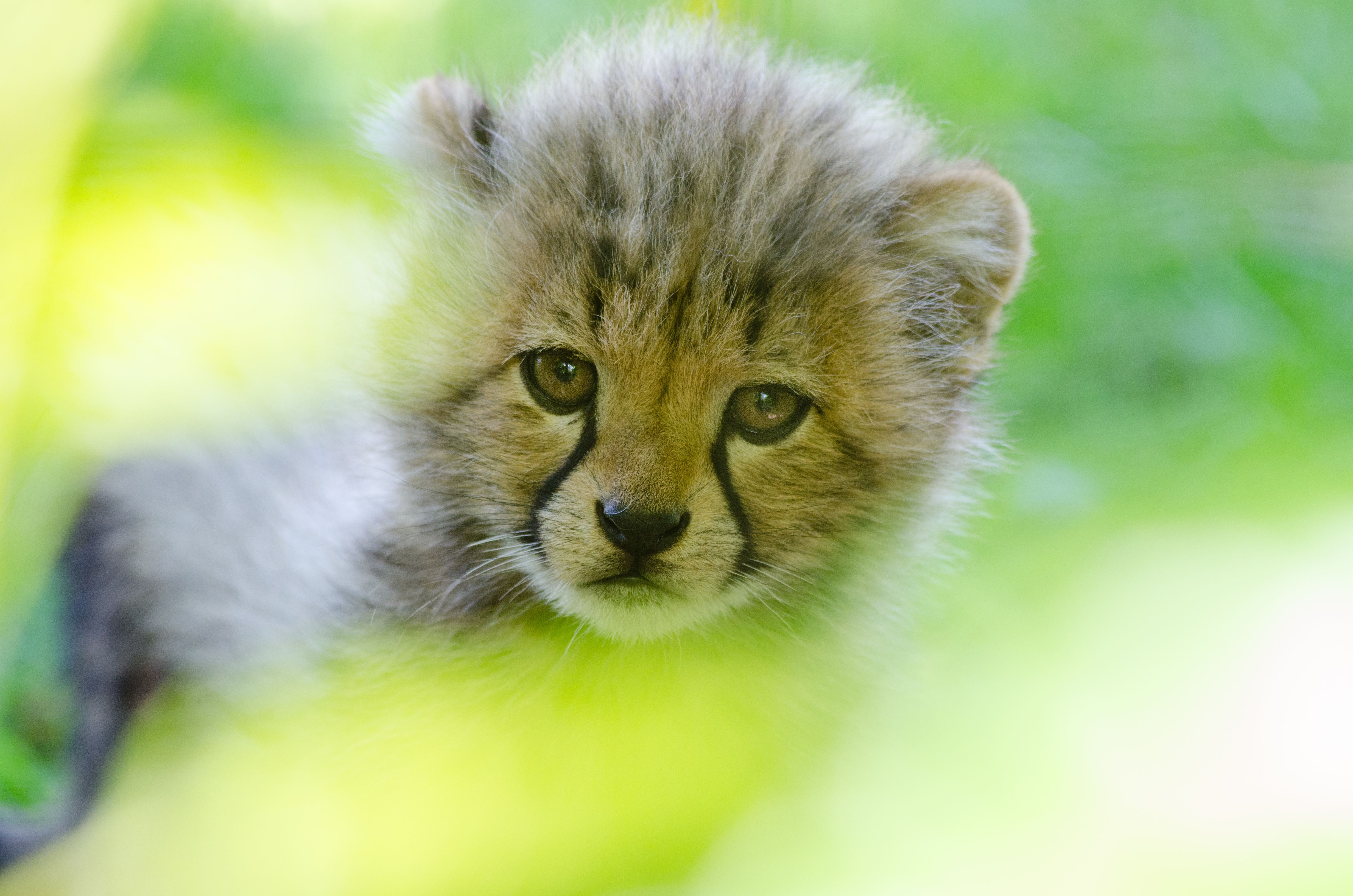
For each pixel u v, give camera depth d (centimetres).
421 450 225
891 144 228
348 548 228
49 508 235
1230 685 233
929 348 227
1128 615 236
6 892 231
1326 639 235
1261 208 245
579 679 227
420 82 227
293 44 244
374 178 234
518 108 227
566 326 222
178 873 231
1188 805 230
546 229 223
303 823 229
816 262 223
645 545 222
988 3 252
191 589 233
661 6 236
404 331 225
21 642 236
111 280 234
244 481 232
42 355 231
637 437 222
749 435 223
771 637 227
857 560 226
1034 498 239
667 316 222
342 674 228
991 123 246
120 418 234
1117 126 247
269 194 237
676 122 225
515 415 223
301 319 233
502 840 227
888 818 229
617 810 228
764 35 232
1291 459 241
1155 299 245
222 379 233
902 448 225
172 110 238
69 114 224
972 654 235
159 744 233
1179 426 242
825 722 229
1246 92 249
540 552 224
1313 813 229
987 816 229
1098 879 228
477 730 227
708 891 228
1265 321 245
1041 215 245
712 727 228
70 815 233
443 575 226
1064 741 232
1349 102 248
